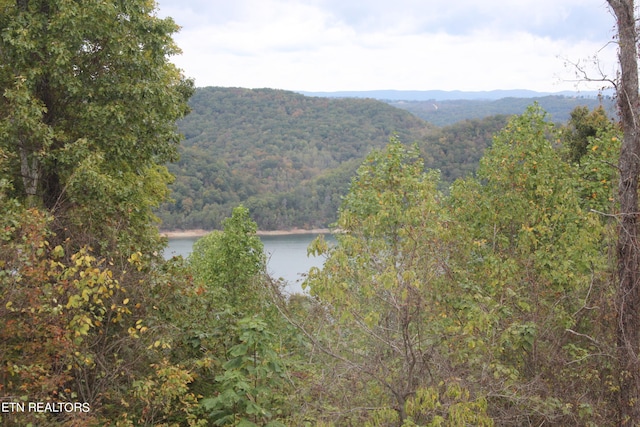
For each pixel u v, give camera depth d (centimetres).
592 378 770
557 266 870
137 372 760
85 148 1246
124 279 801
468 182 1225
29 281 633
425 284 681
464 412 589
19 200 1330
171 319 865
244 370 725
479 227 1146
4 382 621
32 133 1258
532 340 722
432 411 629
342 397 661
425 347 678
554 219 989
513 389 698
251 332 674
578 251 859
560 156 1302
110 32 1348
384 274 613
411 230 684
